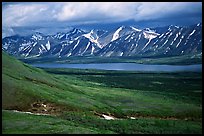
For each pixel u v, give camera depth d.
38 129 84.56
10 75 152.38
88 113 127.81
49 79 182.88
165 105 175.12
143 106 166.75
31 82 156.00
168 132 108.06
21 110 116.38
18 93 125.50
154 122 122.19
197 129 116.38
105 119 117.75
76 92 176.25
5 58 179.62
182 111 159.62
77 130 87.75
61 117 110.69
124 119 125.00
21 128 84.38
